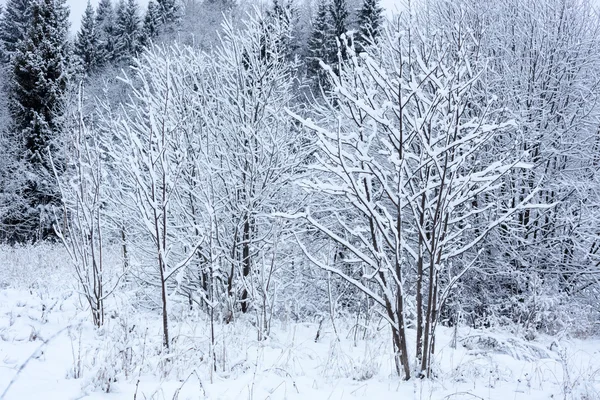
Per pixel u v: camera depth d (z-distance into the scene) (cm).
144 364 405
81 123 548
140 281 793
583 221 978
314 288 916
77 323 536
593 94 1032
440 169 434
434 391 405
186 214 761
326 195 805
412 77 438
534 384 462
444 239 455
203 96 805
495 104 945
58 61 2133
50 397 319
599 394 404
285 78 884
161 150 478
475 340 696
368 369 452
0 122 2261
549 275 1030
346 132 745
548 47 1040
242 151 799
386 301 452
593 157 1023
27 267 1052
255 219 802
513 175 975
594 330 955
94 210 561
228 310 691
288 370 447
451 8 1062
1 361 390
